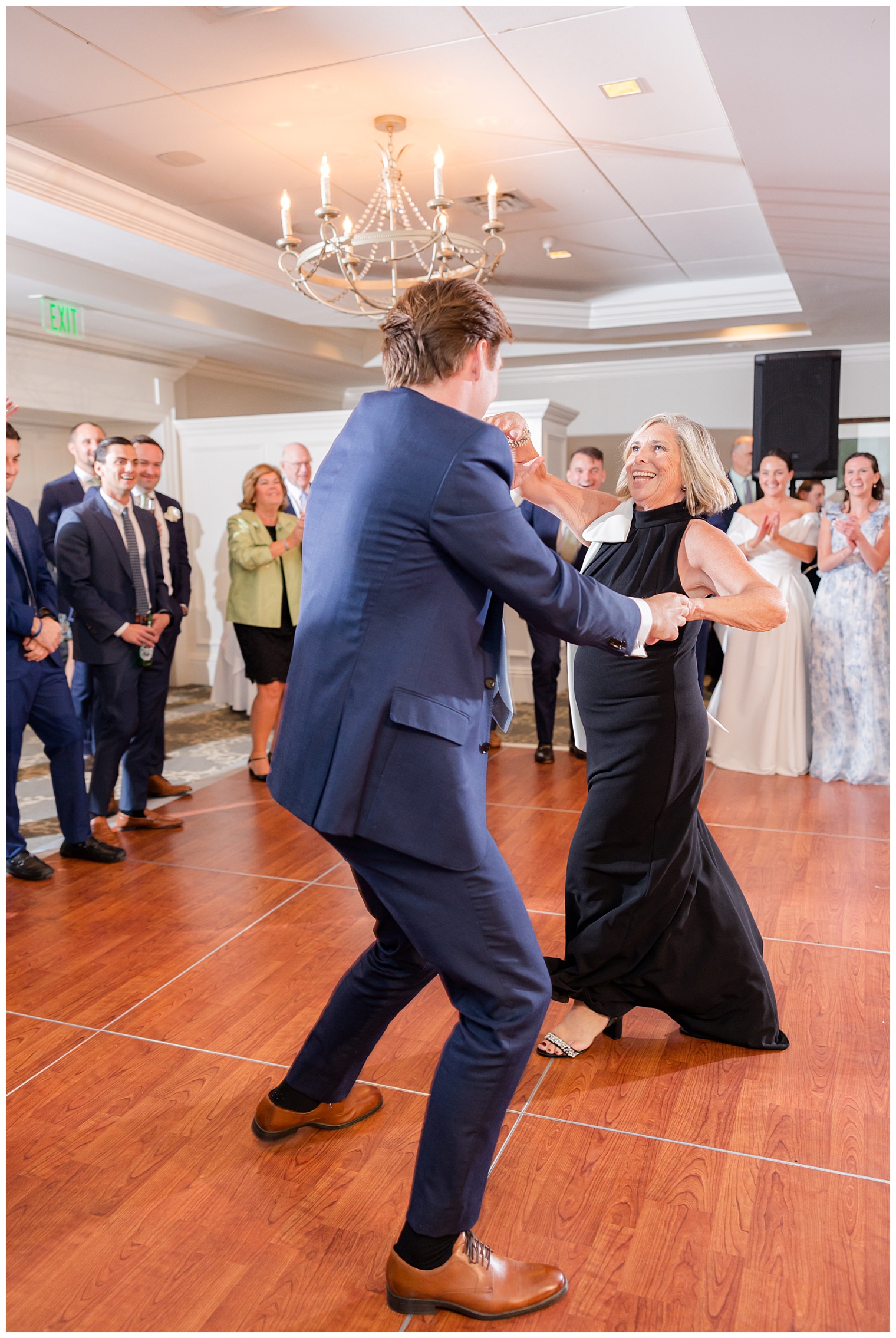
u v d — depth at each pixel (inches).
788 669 197.2
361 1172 74.4
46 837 159.9
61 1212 70.0
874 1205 70.0
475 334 58.6
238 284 245.0
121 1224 68.7
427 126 163.9
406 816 57.3
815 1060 89.9
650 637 63.9
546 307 303.9
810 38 111.3
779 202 176.6
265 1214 69.8
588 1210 69.7
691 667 85.0
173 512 193.5
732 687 201.5
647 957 88.6
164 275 234.5
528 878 136.9
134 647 153.7
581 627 58.9
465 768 58.5
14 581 132.3
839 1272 63.6
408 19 126.7
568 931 94.3
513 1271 61.7
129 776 161.5
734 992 90.7
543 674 200.4
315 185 194.9
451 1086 59.2
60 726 141.3
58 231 197.6
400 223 221.0
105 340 277.6
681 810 85.7
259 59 138.1
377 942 73.7
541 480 94.7
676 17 126.1
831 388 252.4
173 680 309.1
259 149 174.1
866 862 142.9
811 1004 100.3
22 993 103.7
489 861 59.4
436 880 58.4
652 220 222.4
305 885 135.5
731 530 204.1
